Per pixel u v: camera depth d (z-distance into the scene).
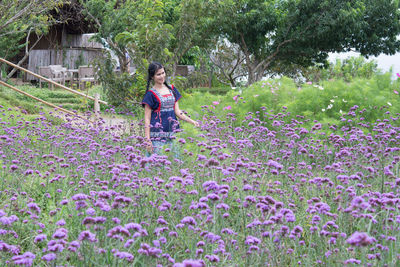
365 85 8.92
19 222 3.31
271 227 2.79
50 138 5.76
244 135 6.63
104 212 3.03
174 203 3.56
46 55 24.84
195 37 16.08
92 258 2.55
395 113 7.94
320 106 8.52
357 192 3.62
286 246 2.89
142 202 3.35
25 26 16.50
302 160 5.45
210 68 27.41
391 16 20.89
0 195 3.82
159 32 9.96
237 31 20.12
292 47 21.02
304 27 20.23
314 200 3.14
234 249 2.87
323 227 2.80
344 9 19.62
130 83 10.26
